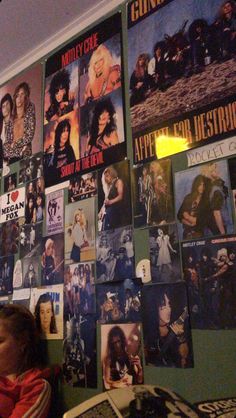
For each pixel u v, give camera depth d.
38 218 1.38
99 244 1.15
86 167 1.25
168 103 1.06
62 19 1.38
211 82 0.98
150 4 1.17
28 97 1.54
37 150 1.45
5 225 1.52
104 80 1.25
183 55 1.06
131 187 1.10
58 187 1.33
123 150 1.15
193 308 0.91
